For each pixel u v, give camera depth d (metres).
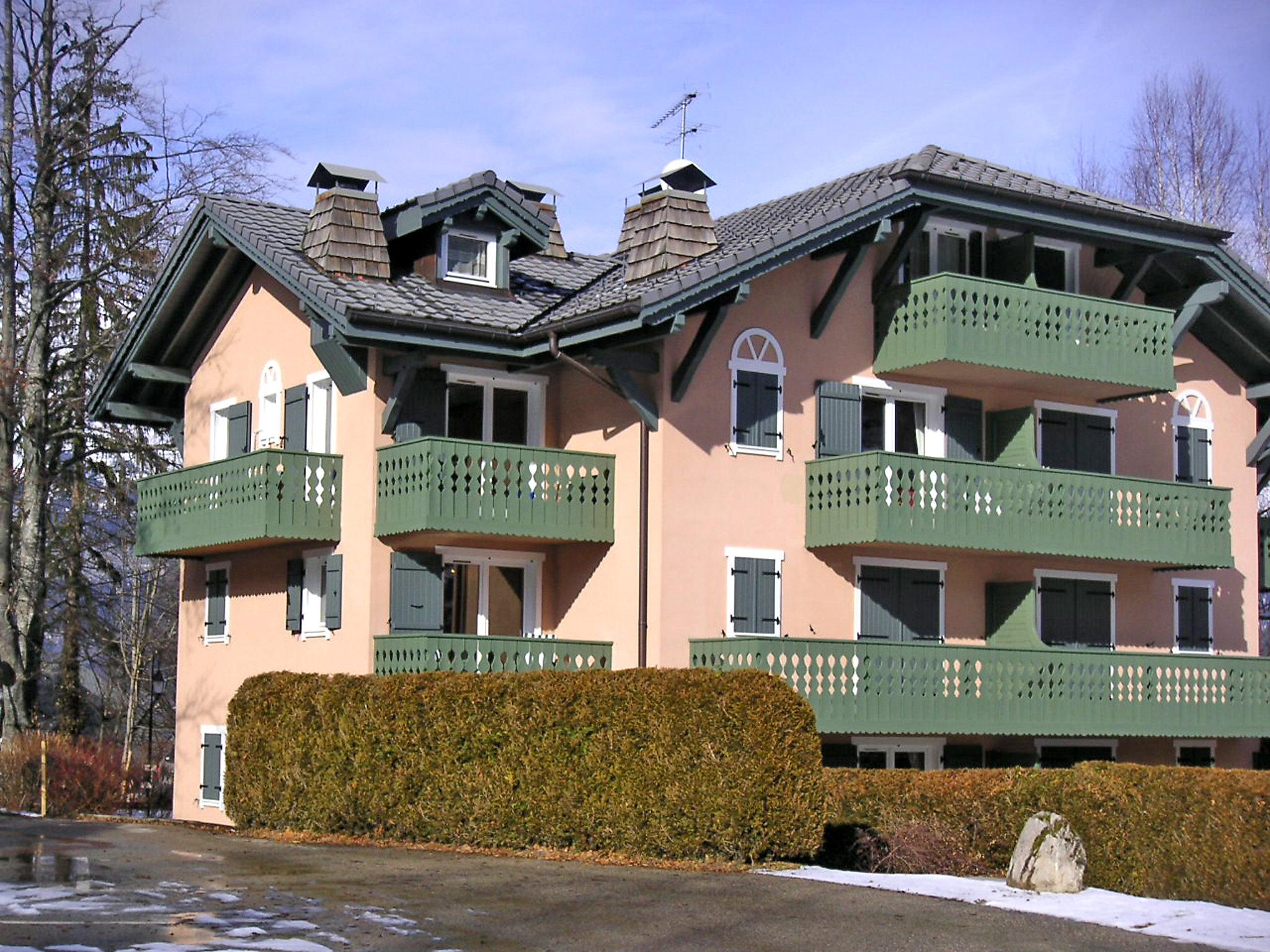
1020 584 29.45
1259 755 32.34
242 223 28.25
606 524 26.69
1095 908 16.19
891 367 28.16
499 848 20.61
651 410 26.03
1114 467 31.34
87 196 35.66
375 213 27.25
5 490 34.91
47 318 35.38
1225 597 32.56
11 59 34.88
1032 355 28.16
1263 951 14.23
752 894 16.69
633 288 26.08
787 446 27.41
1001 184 28.19
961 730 26.97
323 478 27.14
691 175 27.73
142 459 37.19
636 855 19.38
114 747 35.72
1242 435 33.28
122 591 44.78
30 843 21.27
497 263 28.23
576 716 20.11
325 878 17.73
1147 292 31.69
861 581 28.12
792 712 19.08
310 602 28.14
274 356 29.42
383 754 22.06
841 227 26.05
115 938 13.77
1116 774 19.81
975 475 27.59
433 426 26.81
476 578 27.58
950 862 20.61
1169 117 49.22
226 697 30.64
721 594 26.45
